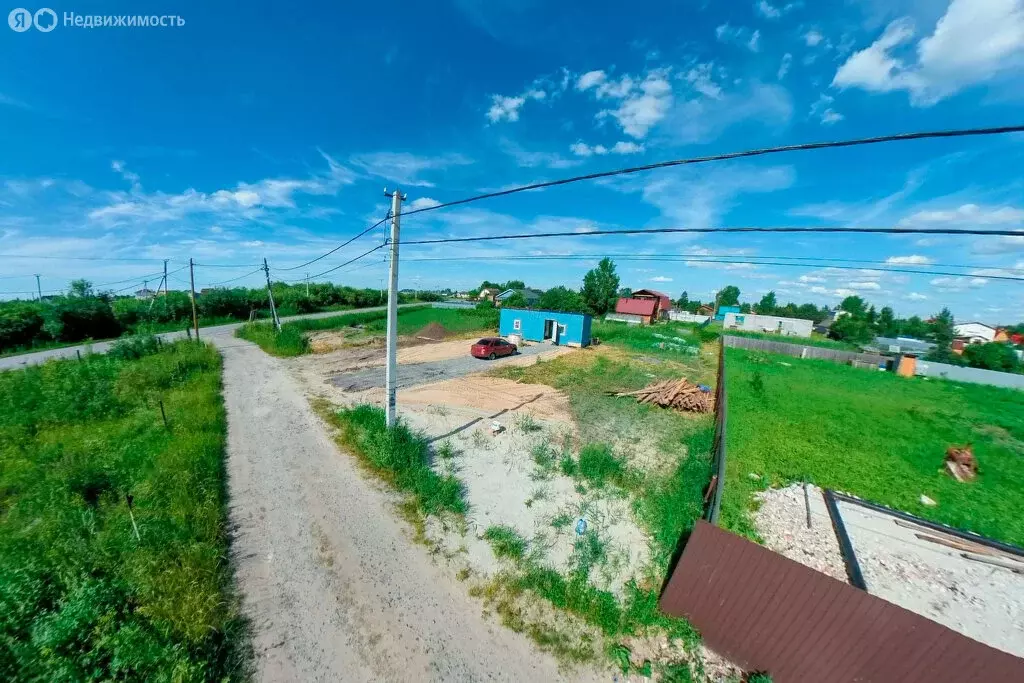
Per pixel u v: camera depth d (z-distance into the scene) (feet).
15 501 24.63
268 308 164.04
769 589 16.21
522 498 27.48
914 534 25.55
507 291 221.87
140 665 13.99
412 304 228.22
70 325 98.27
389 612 18.04
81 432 35.42
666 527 24.27
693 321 199.41
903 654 13.39
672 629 17.44
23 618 15.44
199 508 23.41
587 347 94.38
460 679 15.21
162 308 131.23
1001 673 11.94
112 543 19.49
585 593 18.90
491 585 19.72
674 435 40.19
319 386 54.49
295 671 15.24
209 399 45.29
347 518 24.70
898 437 42.11
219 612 17.33
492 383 57.52
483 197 23.07
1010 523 27.02
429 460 32.40
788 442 39.47
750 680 15.44
